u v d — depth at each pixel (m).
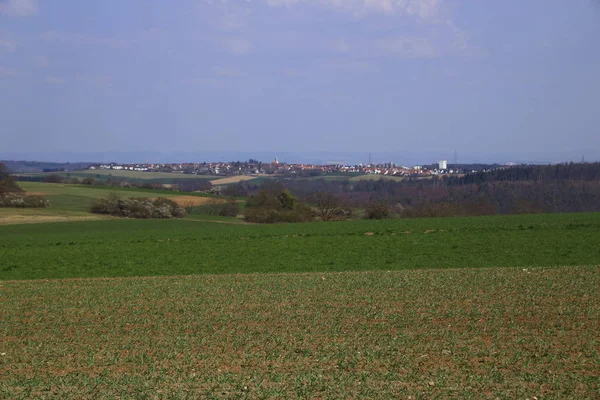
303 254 38.41
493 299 20.95
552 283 23.59
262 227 59.19
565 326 16.97
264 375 13.52
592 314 18.30
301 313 19.91
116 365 14.74
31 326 19.36
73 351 16.16
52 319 20.33
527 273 26.42
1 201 87.31
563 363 13.74
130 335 17.75
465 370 13.45
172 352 15.69
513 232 44.56
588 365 13.56
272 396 12.18
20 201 87.38
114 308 21.88
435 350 15.09
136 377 13.65
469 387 12.35
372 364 14.12
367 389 12.37
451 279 25.52
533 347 15.04
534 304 19.91
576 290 22.02
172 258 38.41
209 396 12.27
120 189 109.88
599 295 21.06
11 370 14.59
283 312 20.16
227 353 15.42
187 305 21.95
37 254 41.69
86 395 12.60
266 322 18.80
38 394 12.73
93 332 18.30
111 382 13.35
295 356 14.98
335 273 29.25
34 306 22.70
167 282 27.97
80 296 24.66
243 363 14.50
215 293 24.30
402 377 13.10
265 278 28.23
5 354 16.03
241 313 20.22
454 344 15.56
